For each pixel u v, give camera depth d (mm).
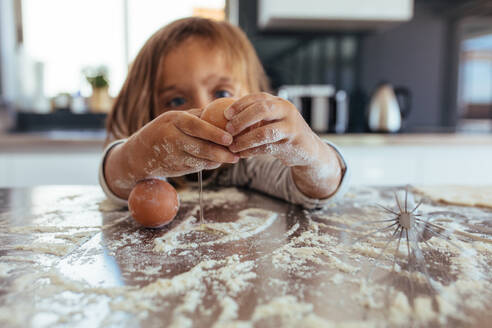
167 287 270
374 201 589
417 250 348
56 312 236
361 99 2107
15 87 2006
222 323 220
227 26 869
